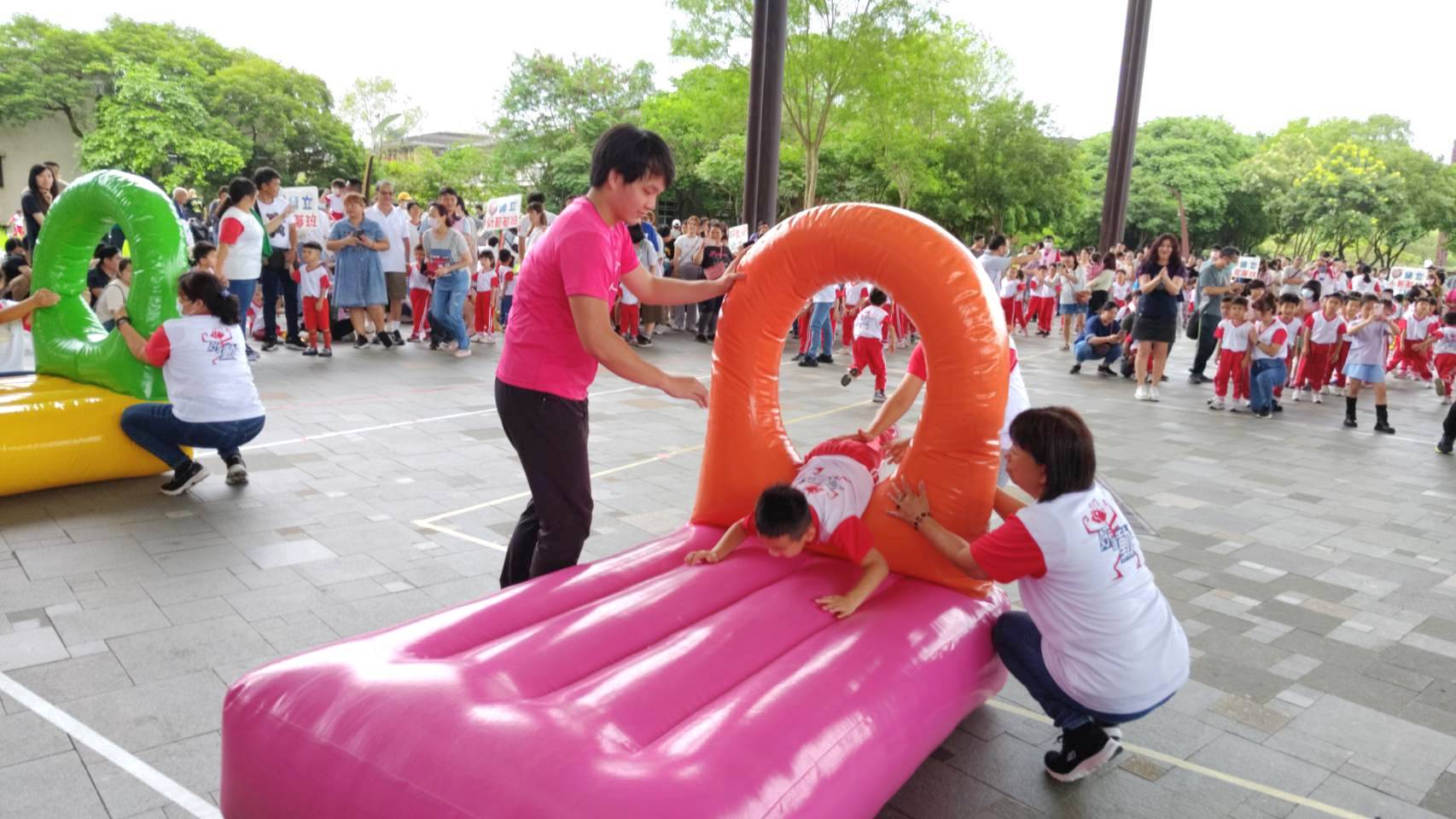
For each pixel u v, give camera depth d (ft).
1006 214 116.06
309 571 13.34
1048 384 36.40
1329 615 13.67
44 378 18.03
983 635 9.20
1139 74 65.62
